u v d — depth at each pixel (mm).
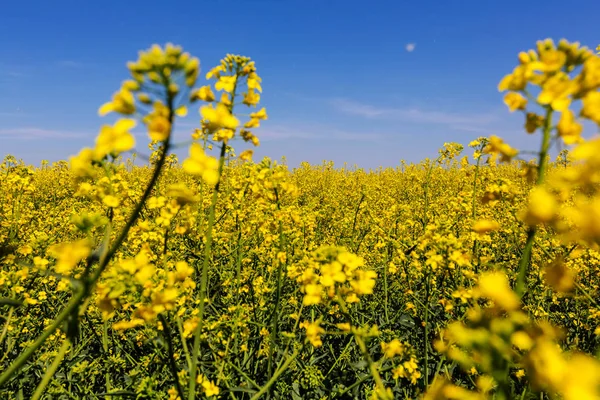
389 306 5172
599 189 840
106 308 1615
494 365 920
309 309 4523
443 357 2848
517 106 1180
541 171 1221
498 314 982
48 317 4355
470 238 4004
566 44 1106
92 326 3822
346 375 3525
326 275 1906
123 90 1047
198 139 1898
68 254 1252
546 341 834
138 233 3455
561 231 823
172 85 1053
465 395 1062
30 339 4004
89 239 1536
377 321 4844
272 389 2953
